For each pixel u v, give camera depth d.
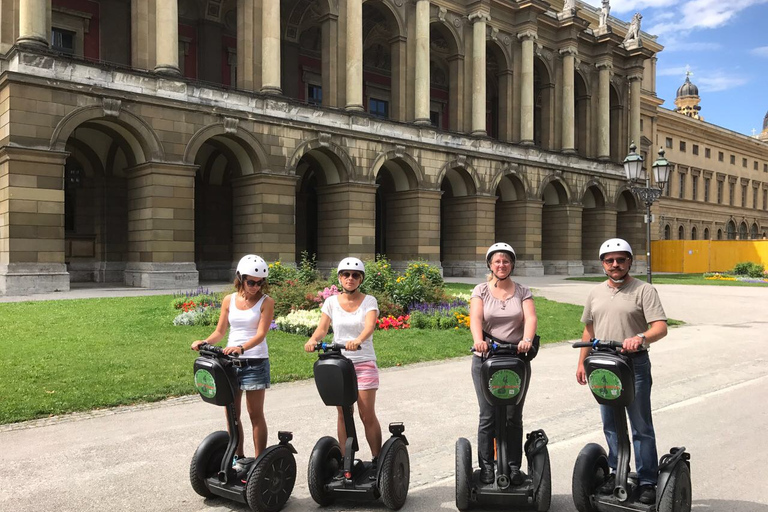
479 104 39.97
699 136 74.44
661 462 4.63
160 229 25.52
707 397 9.07
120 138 26.00
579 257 46.88
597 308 5.13
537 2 42.28
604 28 49.62
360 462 5.32
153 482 5.55
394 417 7.76
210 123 27.02
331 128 31.23
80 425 7.36
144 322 15.25
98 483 5.51
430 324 16.06
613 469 5.05
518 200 42.94
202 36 33.84
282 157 29.44
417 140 35.72
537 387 9.58
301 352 12.20
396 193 37.03
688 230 72.25
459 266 40.19
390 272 19.28
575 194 46.47
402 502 5.13
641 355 4.86
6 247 22.08
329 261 33.41
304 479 5.80
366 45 43.03
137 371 10.08
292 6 36.31
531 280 37.75
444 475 5.84
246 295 5.40
